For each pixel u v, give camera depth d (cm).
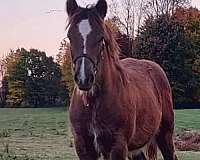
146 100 713
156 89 789
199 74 5359
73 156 1455
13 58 7212
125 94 638
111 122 613
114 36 644
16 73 7081
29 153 1544
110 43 610
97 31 559
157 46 5212
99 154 636
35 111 5384
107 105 609
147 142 743
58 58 6256
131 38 4631
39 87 6969
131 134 647
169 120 816
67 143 2070
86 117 614
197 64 5350
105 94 608
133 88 685
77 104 619
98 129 616
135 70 763
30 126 3269
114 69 629
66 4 594
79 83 539
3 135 2533
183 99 5322
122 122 622
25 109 5884
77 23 563
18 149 1719
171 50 5222
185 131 2650
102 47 575
